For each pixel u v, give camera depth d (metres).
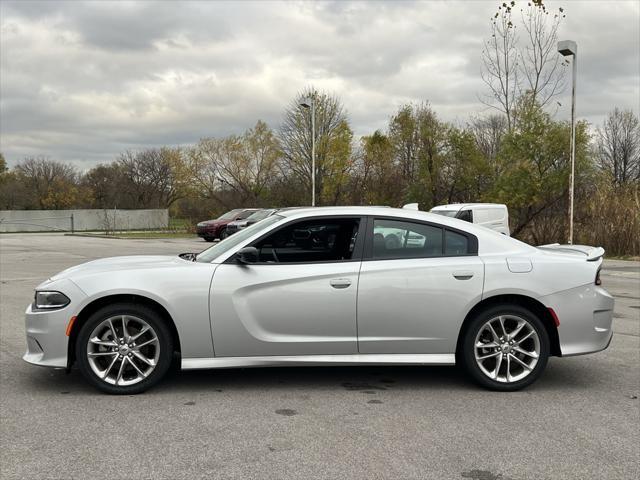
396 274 5.07
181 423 4.30
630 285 13.83
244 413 4.54
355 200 37.59
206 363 4.98
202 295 4.92
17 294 10.92
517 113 27.72
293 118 42.84
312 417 4.46
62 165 73.75
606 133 50.59
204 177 50.16
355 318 5.04
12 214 52.91
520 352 5.24
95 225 54.22
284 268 5.04
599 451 3.85
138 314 4.92
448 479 3.41
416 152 33.41
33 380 5.38
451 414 4.57
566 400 4.97
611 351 6.81
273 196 44.12
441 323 5.09
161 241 32.47
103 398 4.88
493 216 14.64
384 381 5.49
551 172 24.42
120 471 3.47
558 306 5.18
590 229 22.89
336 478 3.40
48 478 3.37
